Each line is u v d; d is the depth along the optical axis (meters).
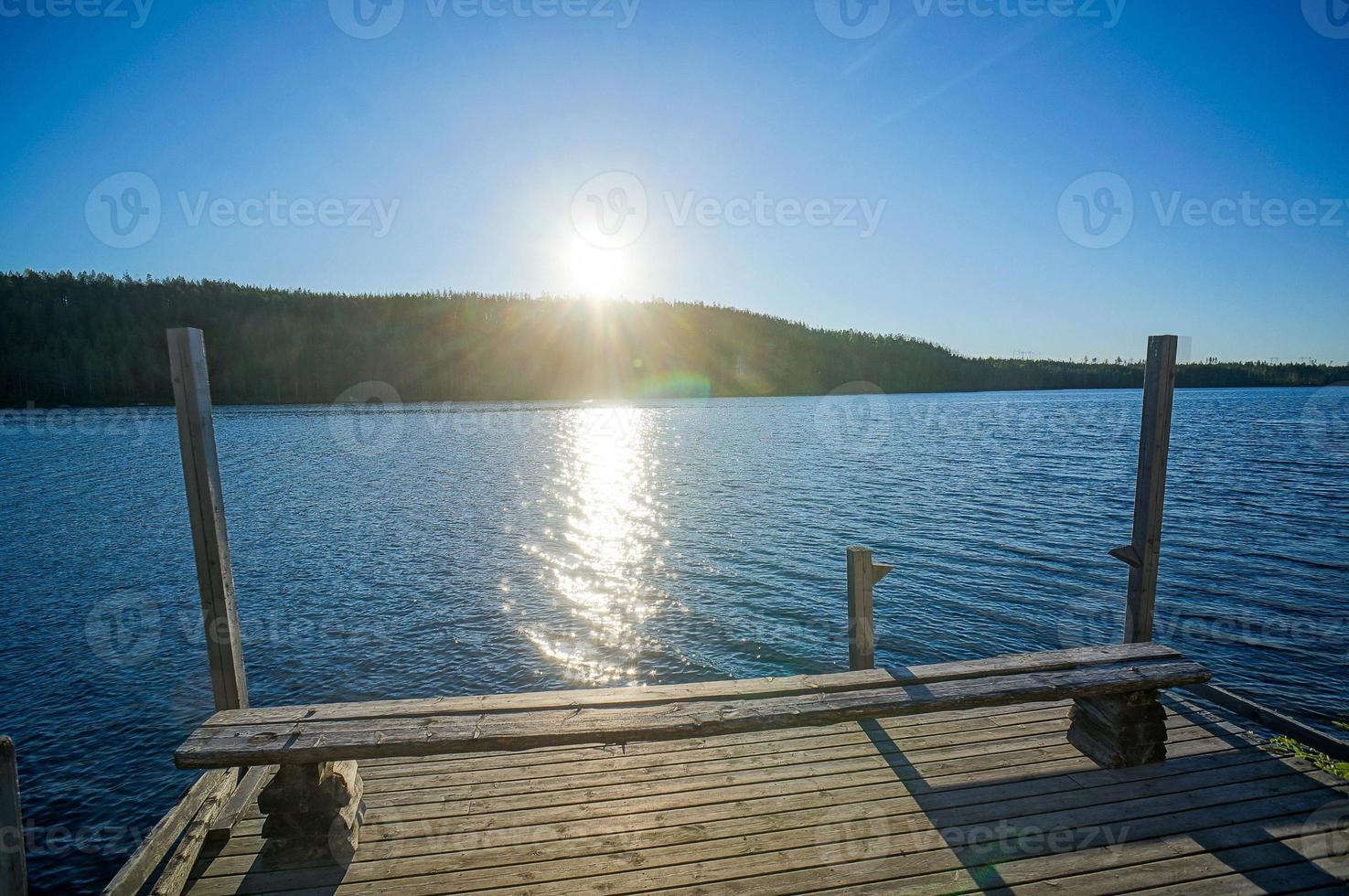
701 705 4.12
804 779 4.51
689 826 4.01
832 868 3.61
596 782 4.53
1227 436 48.62
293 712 4.04
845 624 12.51
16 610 14.29
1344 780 4.39
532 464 37.78
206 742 3.62
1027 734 5.09
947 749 4.88
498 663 11.09
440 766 4.78
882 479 30.14
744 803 4.24
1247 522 19.80
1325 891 3.37
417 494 28.14
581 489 28.94
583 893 3.45
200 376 4.46
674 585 15.07
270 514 23.88
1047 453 40.50
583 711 4.04
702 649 11.46
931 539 18.52
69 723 9.38
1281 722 4.97
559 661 11.12
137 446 50.03
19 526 23.09
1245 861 3.61
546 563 17.11
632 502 25.52
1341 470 30.47
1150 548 5.61
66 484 32.69
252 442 51.50
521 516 23.31
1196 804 4.13
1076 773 4.52
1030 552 17.03
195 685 10.63
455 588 15.12
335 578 15.97
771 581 15.16
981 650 11.09
